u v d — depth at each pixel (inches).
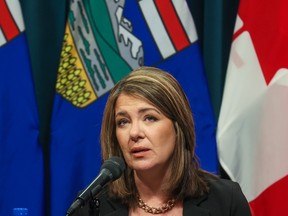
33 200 196.4
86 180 195.3
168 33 196.5
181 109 129.0
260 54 190.5
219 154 194.9
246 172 192.4
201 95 195.8
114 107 131.3
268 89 189.2
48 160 217.5
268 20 190.1
